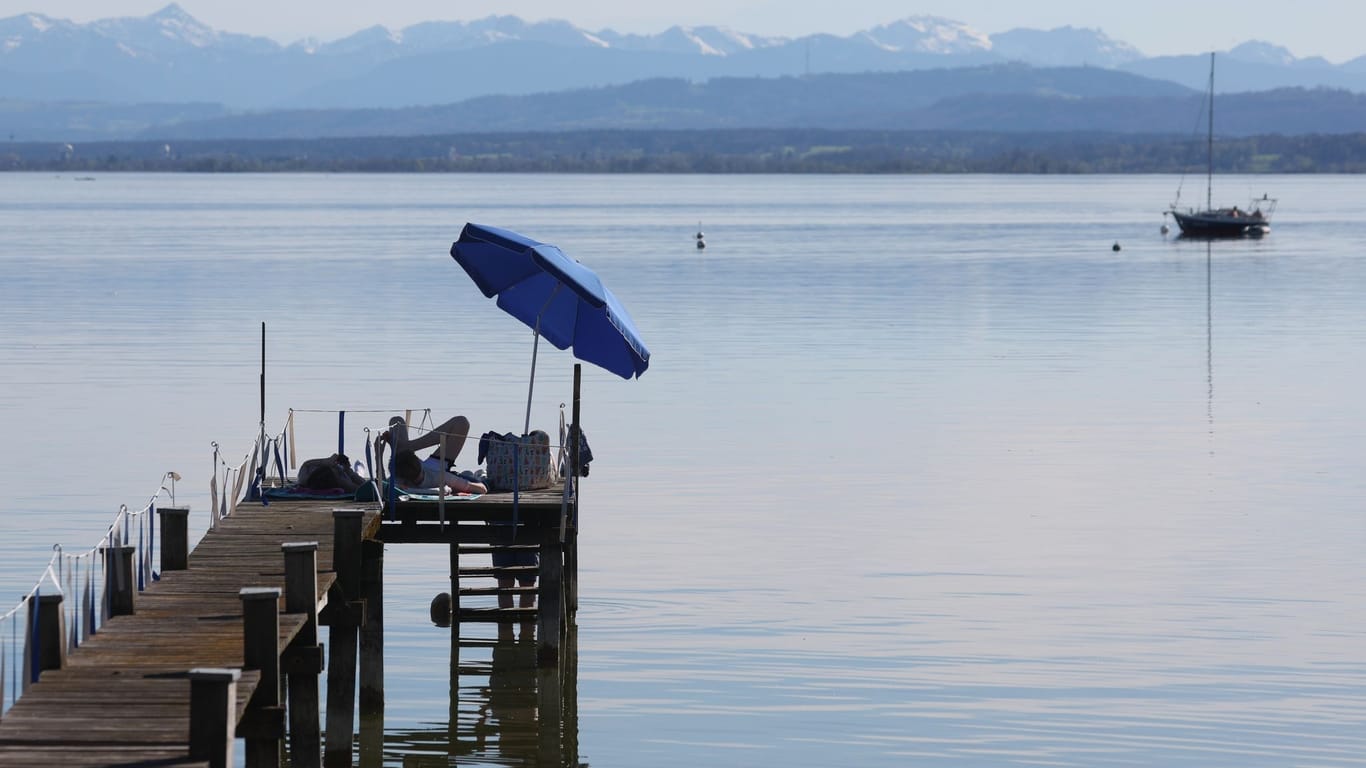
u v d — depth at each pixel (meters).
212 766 19.67
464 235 37.50
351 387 74.25
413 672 36.34
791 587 41.88
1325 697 33.66
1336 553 45.56
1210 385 79.19
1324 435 65.06
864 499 52.44
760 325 104.44
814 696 33.91
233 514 35.12
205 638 25.34
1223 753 30.78
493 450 37.78
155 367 81.19
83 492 51.97
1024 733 31.78
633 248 190.62
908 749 31.08
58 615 23.61
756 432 64.50
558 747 31.67
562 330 41.47
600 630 38.44
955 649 36.91
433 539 35.53
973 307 117.94
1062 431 65.56
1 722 21.12
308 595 26.52
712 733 32.03
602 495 52.81
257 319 104.50
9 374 78.69
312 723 26.72
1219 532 48.19
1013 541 46.91
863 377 80.50
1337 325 107.69
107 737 20.59
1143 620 39.06
